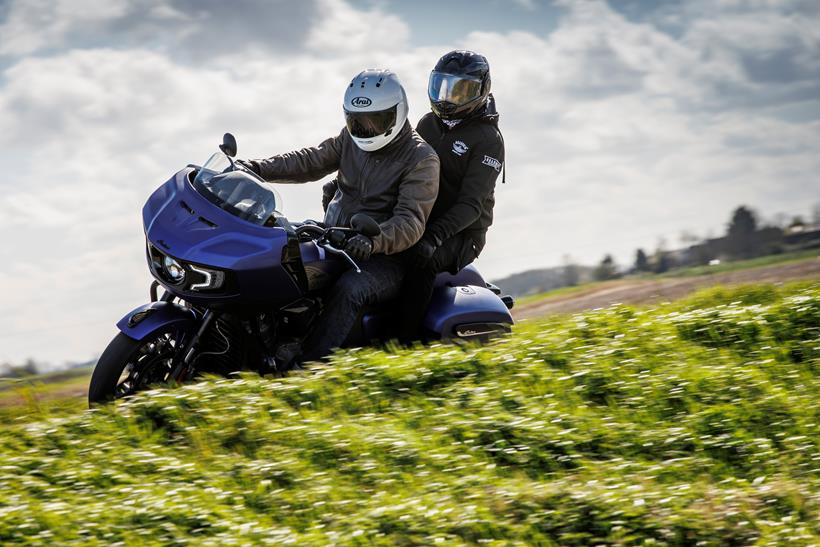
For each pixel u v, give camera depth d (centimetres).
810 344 1024
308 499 649
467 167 1095
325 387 843
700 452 755
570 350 978
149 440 739
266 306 884
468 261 1095
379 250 941
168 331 864
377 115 966
